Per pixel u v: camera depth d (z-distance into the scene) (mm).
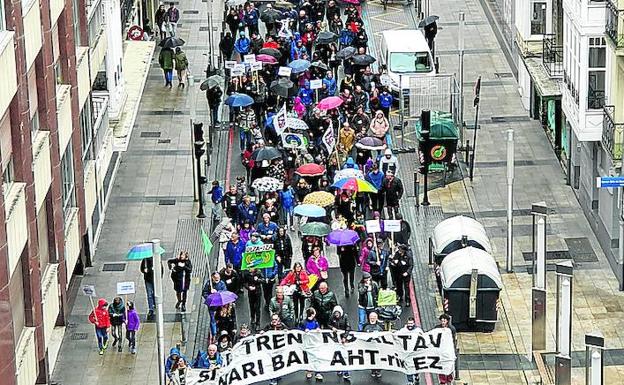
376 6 186625
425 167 130875
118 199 133500
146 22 174625
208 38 175875
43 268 104312
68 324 112250
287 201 125312
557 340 102812
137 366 106938
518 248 123250
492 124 148250
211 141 145875
